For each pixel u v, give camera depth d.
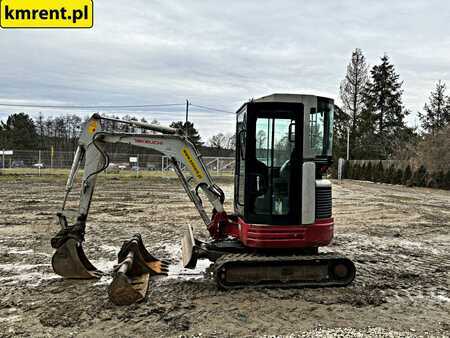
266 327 4.80
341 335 4.64
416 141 37.34
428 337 4.66
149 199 17.41
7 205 14.83
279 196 6.13
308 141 6.10
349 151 47.50
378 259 8.36
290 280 6.16
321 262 6.17
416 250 9.30
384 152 46.47
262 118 6.07
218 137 59.06
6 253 8.07
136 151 38.09
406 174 30.80
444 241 10.41
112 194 19.25
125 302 5.37
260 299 5.65
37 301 5.50
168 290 6.00
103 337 4.48
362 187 29.12
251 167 6.10
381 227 12.33
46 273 6.80
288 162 6.12
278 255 6.28
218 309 5.29
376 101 51.66
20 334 4.52
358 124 48.62
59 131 62.78
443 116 50.56
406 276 7.11
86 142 6.55
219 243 6.68
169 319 4.95
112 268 7.12
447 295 6.16
